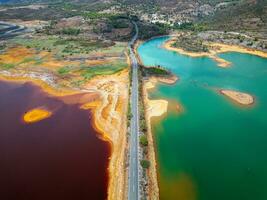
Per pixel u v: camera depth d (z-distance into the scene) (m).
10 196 67.06
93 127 94.19
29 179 72.19
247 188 67.50
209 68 150.75
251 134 89.00
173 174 71.94
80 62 155.50
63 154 81.25
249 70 146.38
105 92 117.81
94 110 104.50
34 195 67.00
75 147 84.19
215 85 126.75
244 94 116.31
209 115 100.25
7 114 105.31
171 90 121.31
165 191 66.56
